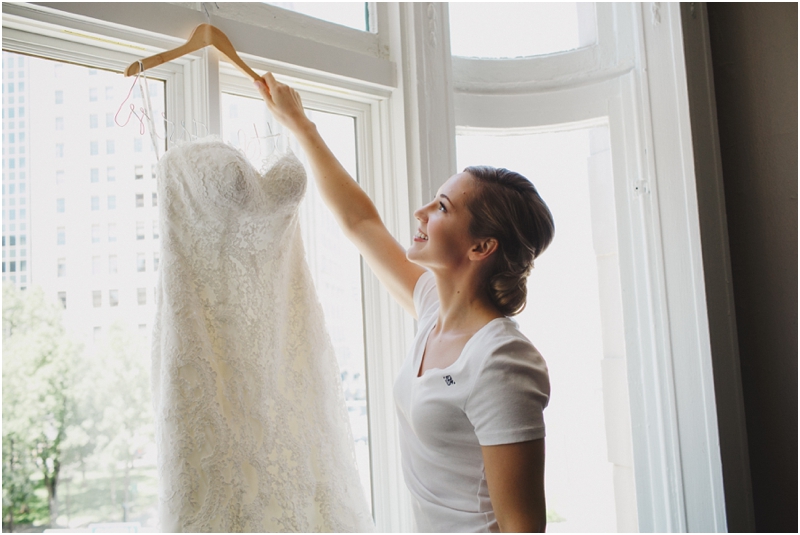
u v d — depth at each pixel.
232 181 1.26
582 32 2.14
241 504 1.21
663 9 2.04
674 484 1.95
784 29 2.02
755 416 2.07
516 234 1.23
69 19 1.31
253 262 1.34
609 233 2.11
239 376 1.27
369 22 1.85
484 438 1.09
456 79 2.00
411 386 1.27
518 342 1.15
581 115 2.08
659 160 2.02
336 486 1.36
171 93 1.47
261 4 1.60
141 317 1.45
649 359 2.02
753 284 2.08
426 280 1.45
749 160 2.09
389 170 1.80
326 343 1.43
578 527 2.01
